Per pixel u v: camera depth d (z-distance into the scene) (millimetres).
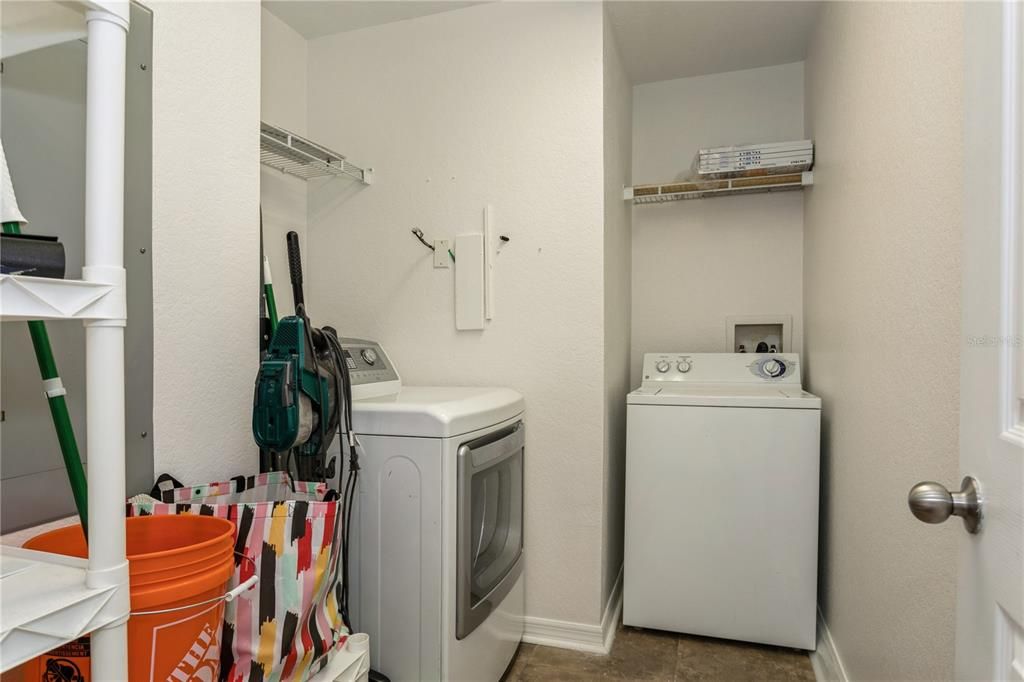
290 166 2162
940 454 1051
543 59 2086
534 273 2104
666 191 2445
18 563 776
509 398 1896
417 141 2252
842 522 1770
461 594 1519
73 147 1114
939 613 1053
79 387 1131
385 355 1960
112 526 707
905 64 1234
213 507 1094
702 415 2076
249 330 1479
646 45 2408
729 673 1878
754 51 2479
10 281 591
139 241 1182
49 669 841
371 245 2320
